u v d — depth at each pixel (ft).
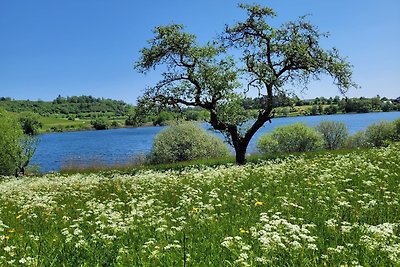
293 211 30.83
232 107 91.66
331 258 19.21
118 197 48.01
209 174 58.95
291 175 51.67
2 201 51.03
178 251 21.77
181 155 123.85
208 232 26.12
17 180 82.64
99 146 279.49
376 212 28.53
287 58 95.35
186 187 47.65
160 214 31.73
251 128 94.12
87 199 47.98
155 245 22.76
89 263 20.76
